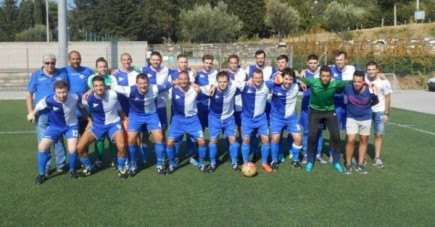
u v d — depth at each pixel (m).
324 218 5.03
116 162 7.26
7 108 15.77
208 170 6.99
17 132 10.64
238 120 7.94
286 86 6.98
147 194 5.86
